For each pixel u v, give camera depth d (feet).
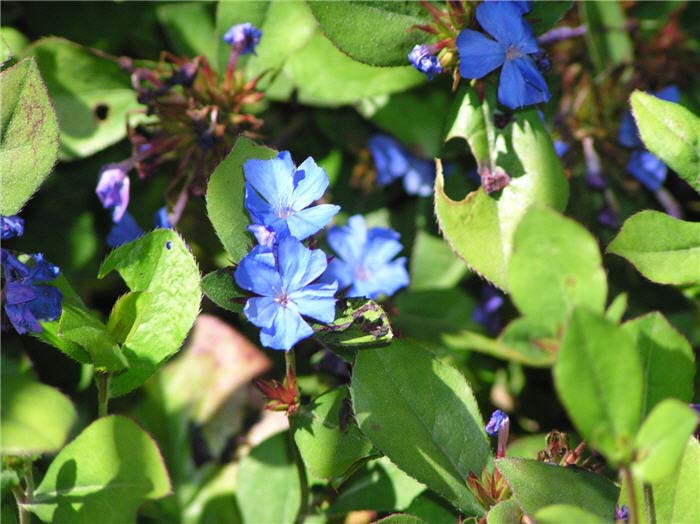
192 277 0.81
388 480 0.91
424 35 0.93
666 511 0.75
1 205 0.82
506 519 0.76
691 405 0.80
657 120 0.85
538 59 0.92
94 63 1.04
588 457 0.88
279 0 1.04
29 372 0.89
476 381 1.03
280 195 0.77
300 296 0.76
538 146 0.91
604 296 0.65
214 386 1.01
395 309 1.01
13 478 0.80
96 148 1.04
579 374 0.61
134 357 0.82
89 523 0.80
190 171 1.04
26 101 0.82
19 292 0.77
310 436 0.83
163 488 0.80
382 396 0.81
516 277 0.66
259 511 0.92
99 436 0.79
